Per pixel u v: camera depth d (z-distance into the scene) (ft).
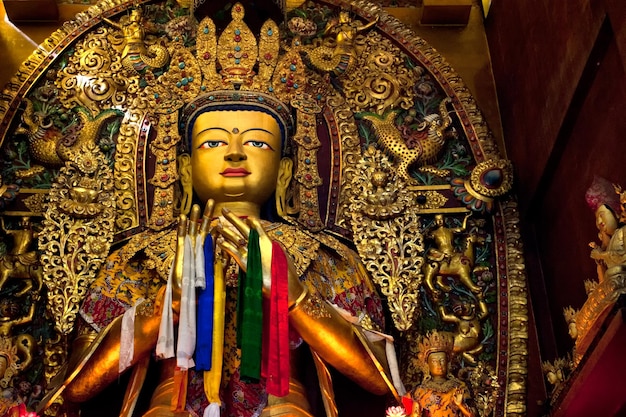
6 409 18.47
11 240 21.25
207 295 17.67
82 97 22.79
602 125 18.02
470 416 18.92
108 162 21.91
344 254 20.54
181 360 16.87
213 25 22.80
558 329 20.24
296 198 21.54
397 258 20.58
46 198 21.49
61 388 18.43
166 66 23.20
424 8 24.72
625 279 15.72
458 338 20.25
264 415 18.17
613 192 17.58
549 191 20.85
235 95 21.72
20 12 24.23
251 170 21.15
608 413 17.40
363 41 23.84
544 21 20.63
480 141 22.49
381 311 20.39
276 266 17.98
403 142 22.36
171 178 21.44
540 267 21.35
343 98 22.99
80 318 19.75
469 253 21.26
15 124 22.50
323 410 19.57
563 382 18.29
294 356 19.11
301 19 24.11
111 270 20.22
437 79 23.35
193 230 18.30
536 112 21.08
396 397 18.65
